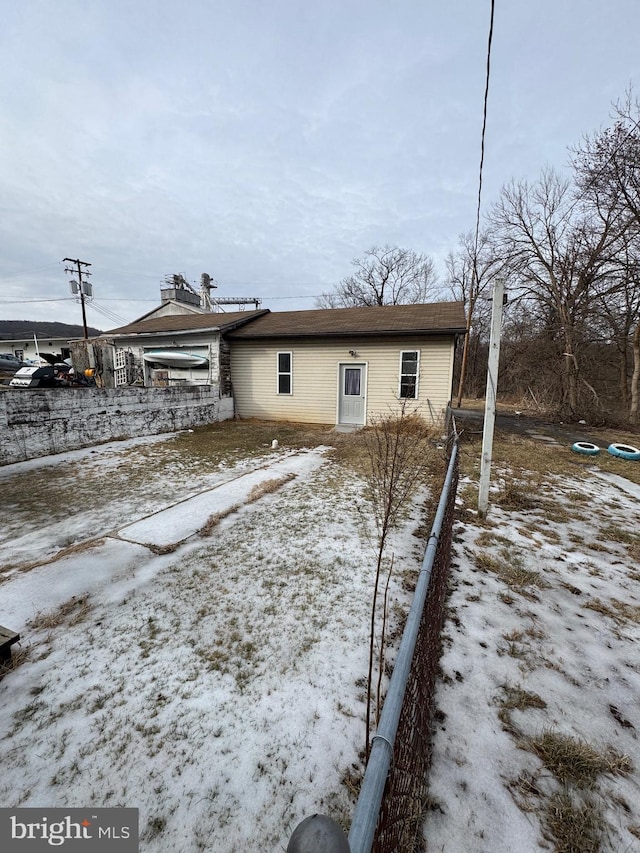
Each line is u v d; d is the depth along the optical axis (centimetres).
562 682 214
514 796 154
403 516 452
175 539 376
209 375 1239
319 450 816
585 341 1480
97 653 228
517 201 1570
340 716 190
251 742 176
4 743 172
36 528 406
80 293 2553
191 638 243
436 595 221
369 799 81
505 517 461
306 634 248
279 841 138
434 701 198
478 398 2536
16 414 664
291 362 1190
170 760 167
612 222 1332
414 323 1047
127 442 855
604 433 1164
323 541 381
